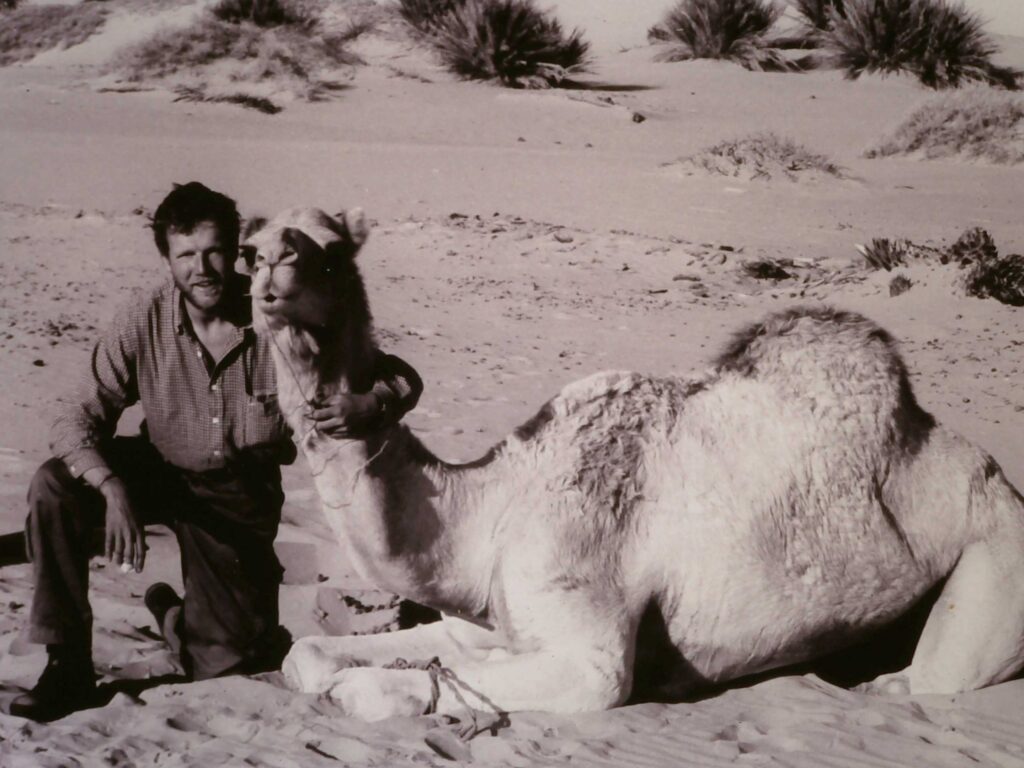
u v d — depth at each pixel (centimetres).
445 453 828
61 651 458
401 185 2139
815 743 422
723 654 470
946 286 1431
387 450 439
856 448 471
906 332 1305
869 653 509
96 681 485
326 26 4488
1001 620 471
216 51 3597
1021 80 4184
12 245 1548
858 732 432
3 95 3231
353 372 426
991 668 473
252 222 425
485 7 3791
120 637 526
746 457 468
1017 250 1748
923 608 494
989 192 2398
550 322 1320
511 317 1334
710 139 2975
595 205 2052
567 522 451
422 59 4191
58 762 396
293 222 413
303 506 712
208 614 493
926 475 483
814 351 479
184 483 489
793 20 5106
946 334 1291
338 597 585
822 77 4150
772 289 1540
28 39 4731
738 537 461
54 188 1967
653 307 1413
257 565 496
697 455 468
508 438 477
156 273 1440
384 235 1739
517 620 449
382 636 486
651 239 1767
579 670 440
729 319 1358
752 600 463
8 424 835
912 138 2855
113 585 588
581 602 445
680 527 461
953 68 4053
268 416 484
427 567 454
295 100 3372
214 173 2164
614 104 3312
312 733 420
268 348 480
